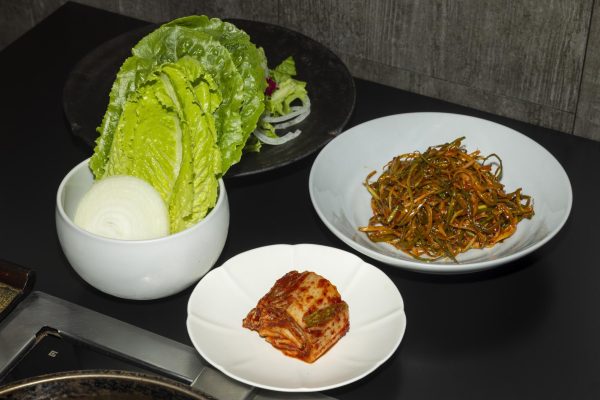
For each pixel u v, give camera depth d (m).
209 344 1.00
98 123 1.31
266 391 0.98
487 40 1.41
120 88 1.11
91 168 1.10
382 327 1.02
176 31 1.09
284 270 1.09
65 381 0.87
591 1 1.28
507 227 1.19
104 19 1.68
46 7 1.86
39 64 1.56
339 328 1.01
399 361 1.03
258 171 1.21
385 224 1.21
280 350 1.00
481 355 1.04
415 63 1.50
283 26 1.59
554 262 1.16
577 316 1.09
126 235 1.00
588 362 1.03
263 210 1.25
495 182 1.23
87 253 1.00
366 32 1.51
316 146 1.28
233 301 1.06
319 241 1.20
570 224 1.22
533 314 1.09
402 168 1.25
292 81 1.35
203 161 1.03
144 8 1.70
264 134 1.29
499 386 1.01
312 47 1.44
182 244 1.00
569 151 1.37
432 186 1.22
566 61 1.36
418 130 1.32
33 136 1.39
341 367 0.98
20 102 1.46
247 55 1.13
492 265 1.06
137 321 1.08
